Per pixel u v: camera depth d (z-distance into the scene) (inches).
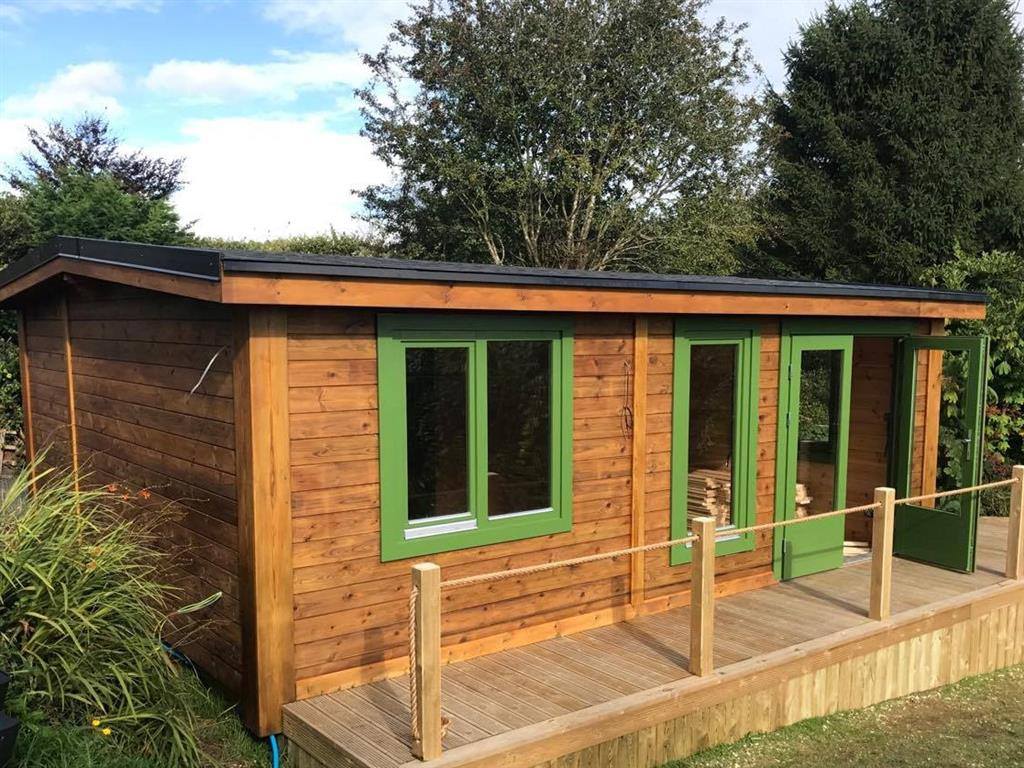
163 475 215.6
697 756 197.0
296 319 179.8
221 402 186.9
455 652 210.7
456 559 209.8
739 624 239.8
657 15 812.6
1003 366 447.5
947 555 304.3
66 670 161.9
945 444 410.9
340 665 190.9
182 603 211.5
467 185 800.3
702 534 199.5
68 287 260.1
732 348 268.7
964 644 267.4
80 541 183.5
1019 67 783.7
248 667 180.9
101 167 899.4
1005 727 230.7
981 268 487.2
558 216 818.8
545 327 220.8
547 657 214.2
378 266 176.6
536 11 804.6
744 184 837.2
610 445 239.0
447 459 207.6
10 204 587.8
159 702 175.6
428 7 834.2
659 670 204.5
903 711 239.3
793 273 852.6
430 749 156.0
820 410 296.4
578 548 233.9
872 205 785.6
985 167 762.8
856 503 343.3
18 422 429.1
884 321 312.2
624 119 818.2
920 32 784.9
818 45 829.8
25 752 144.9
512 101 797.9
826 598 266.2
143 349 221.1
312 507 184.7
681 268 820.6
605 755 179.9
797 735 213.8
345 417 188.5
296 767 177.6
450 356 205.9
